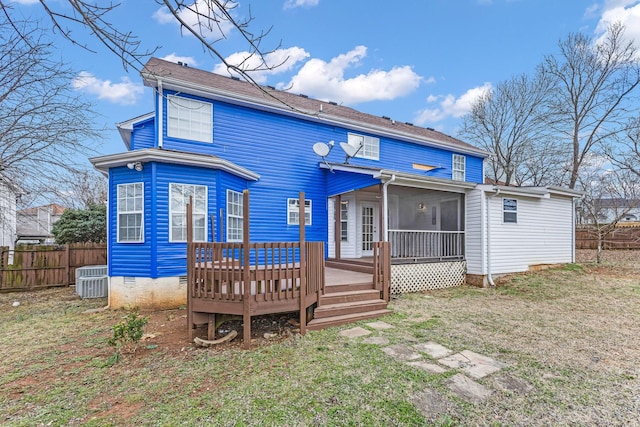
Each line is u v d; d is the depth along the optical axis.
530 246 10.98
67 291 9.59
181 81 8.17
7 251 9.72
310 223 10.58
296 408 2.98
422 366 3.92
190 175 7.47
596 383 3.51
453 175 14.33
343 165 9.61
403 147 12.84
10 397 3.25
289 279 5.36
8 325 5.90
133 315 4.55
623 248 17.92
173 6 3.00
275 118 10.04
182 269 7.32
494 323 5.80
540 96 21.28
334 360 4.09
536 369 3.86
